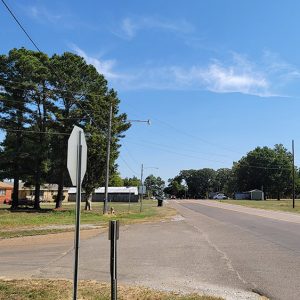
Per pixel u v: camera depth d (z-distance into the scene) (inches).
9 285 362.6
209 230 949.8
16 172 1971.0
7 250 641.0
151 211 1915.6
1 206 2450.8
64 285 366.6
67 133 1905.8
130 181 6294.3
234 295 351.9
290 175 5457.7
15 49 1909.4
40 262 519.5
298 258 540.4
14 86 1898.4
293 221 1215.6
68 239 786.8
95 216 1470.2
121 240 752.3
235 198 5310.0
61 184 2052.2
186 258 545.6
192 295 339.0
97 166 1908.2
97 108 1910.7
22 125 1973.4
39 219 1278.3
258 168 5506.9
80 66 1963.6
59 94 1927.9
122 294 337.1
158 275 434.9
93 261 526.0
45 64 1940.2
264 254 576.1
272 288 377.1
